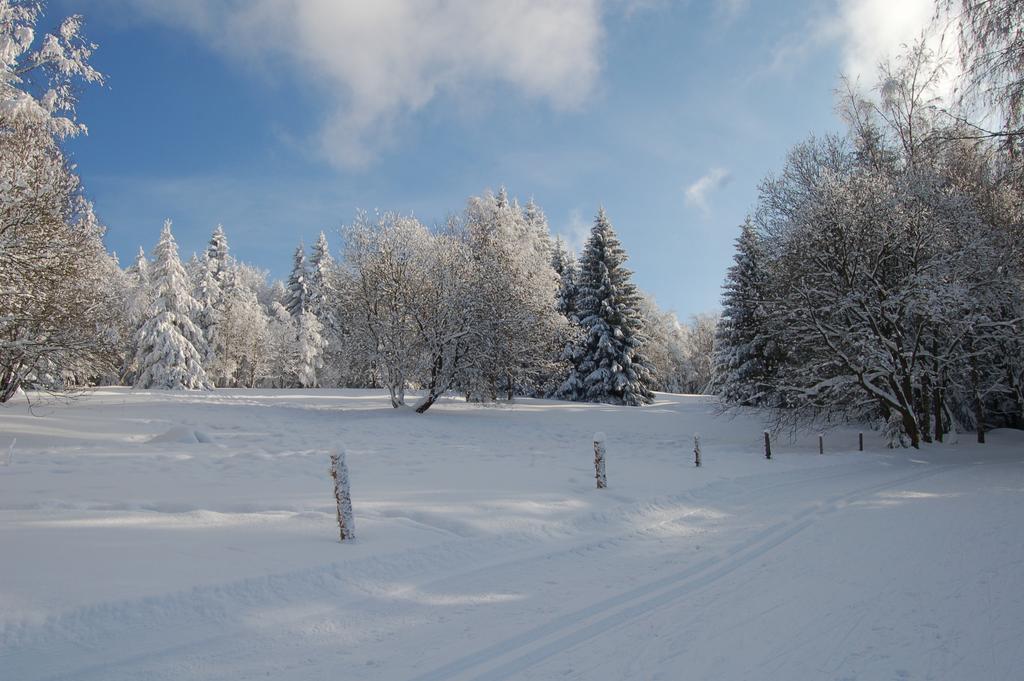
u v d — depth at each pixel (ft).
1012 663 13.04
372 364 90.02
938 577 19.06
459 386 90.33
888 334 62.28
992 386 67.92
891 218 58.70
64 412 71.20
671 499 32.30
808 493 35.88
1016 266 56.24
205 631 14.88
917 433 61.00
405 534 23.30
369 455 49.67
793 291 63.10
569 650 14.32
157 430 61.87
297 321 199.00
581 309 141.28
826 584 18.76
